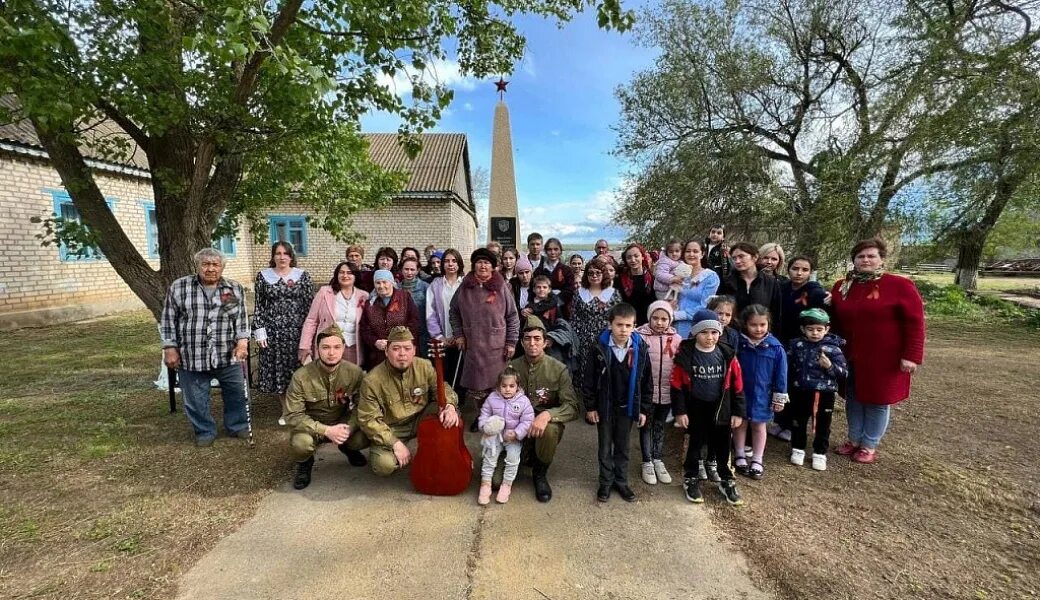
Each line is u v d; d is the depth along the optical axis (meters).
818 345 3.64
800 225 11.88
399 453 3.30
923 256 12.50
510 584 2.39
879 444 4.06
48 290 9.67
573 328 4.82
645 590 2.36
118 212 11.33
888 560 2.58
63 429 4.23
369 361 4.45
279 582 2.38
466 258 22.19
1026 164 9.00
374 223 17.09
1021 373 6.17
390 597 2.29
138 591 2.30
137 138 4.94
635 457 3.99
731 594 2.33
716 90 13.30
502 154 11.32
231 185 5.41
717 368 3.20
